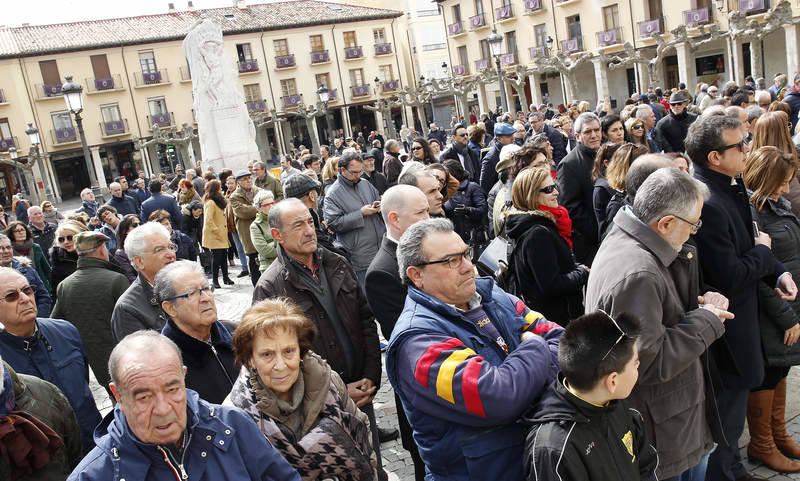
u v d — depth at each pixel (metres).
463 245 2.53
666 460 2.82
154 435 2.19
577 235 5.56
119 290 4.94
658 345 2.64
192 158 48.56
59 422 3.07
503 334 2.61
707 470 3.50
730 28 31.02
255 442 2.42
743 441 4.08
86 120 48.50
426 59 62.19
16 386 2.94
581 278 3.96
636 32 39.47
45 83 47.22
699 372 2.90
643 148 4.48
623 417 2.37
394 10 61.38
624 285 2.70
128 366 2.19
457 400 2.25
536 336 2.45
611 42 40.38
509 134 8.32
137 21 52.19
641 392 2.79
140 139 49.66
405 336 2.44
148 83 49.78
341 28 56.06
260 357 2.70
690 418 2.83
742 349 3.33
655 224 2.77
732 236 3.35
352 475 2.82
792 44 30.70
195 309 3.19
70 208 44.22
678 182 2.72
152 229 4.14
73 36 48.81
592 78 44.09
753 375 3.35
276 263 3.83
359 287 3.91
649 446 2.54
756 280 3.36
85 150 14.68
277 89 54.06
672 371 2.67
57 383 3.70
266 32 53.34
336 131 56.84
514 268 4.09
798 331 3.54
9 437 2.72
